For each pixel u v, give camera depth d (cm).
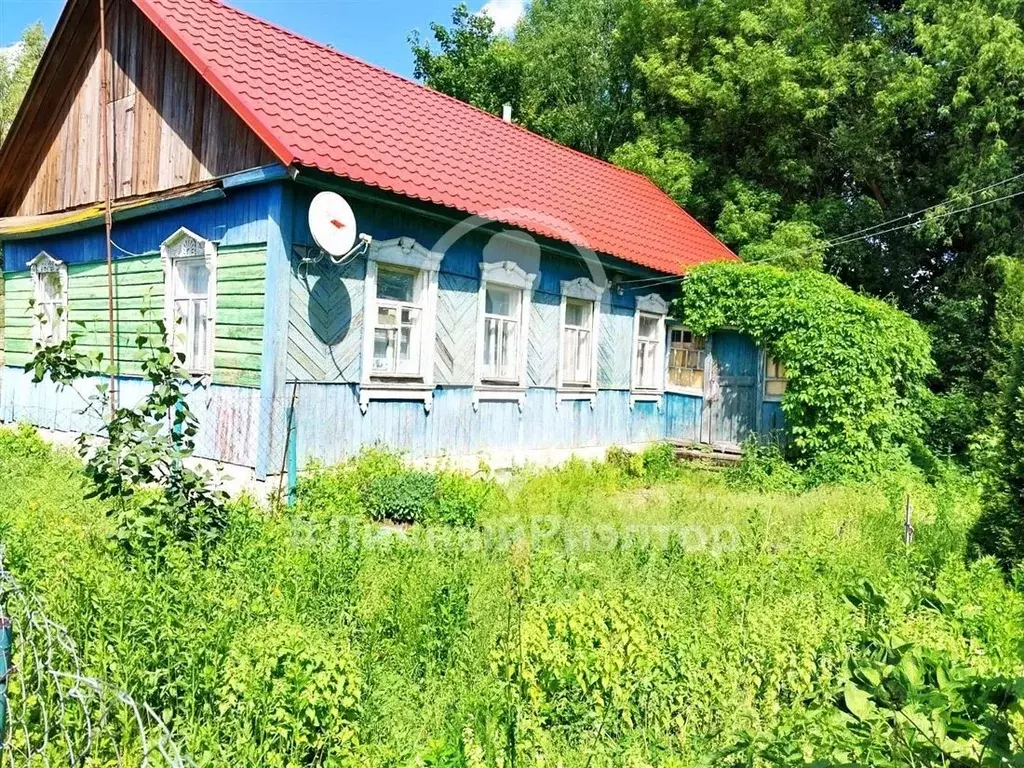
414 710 377
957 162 1695
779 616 439
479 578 527
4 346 1309
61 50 1124
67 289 1151
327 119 926
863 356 1160
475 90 2541
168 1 966
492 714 357
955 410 1396
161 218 965
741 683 380
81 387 1111
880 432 1188
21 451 1002
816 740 320
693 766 318
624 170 1742
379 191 850
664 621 425
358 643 426
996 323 1423
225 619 383
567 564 559
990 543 645
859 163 1867
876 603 498
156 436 539
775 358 1270
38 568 429
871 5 1909
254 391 813
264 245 816
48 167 1235
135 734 309
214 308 872
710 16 1942
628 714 365
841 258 1841
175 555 459
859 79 1767
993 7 1614
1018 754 245
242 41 997
